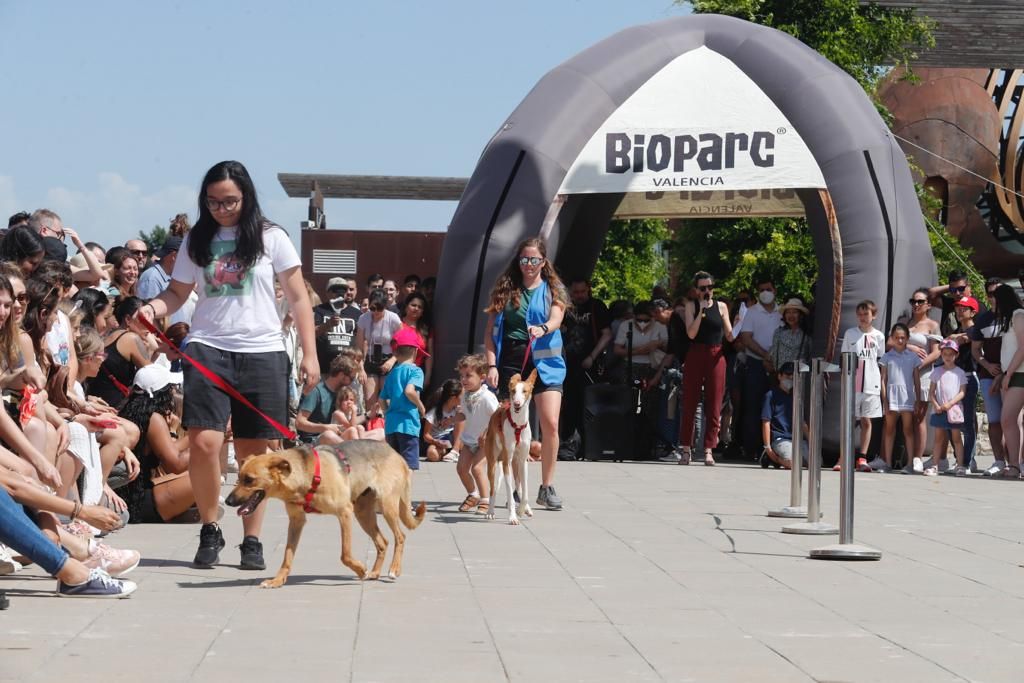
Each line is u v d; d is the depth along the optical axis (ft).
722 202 68.74
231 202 24.70
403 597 22.16
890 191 53.83
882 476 49.98
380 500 24.17
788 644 18.79
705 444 54.13
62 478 26.68
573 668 16.98
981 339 51.78
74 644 17.89
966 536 32.01
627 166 54.54
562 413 55.88
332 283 56.13
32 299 26.14
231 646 17.94
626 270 119.65
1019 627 20.35
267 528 31.40
